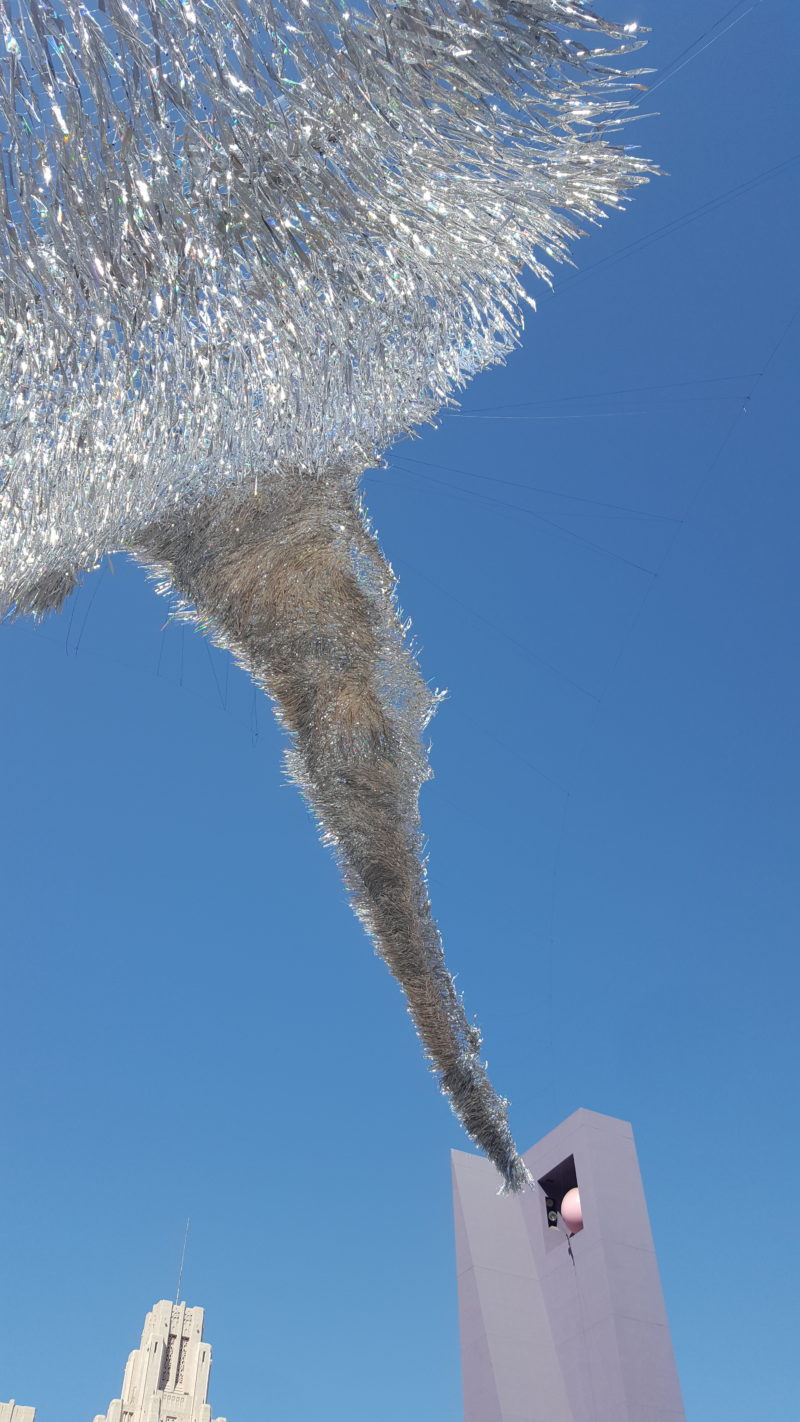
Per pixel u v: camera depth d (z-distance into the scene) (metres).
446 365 1.76
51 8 1.26
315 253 1.53
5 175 1.32
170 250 1.42
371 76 1.32
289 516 2.58
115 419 1.62
